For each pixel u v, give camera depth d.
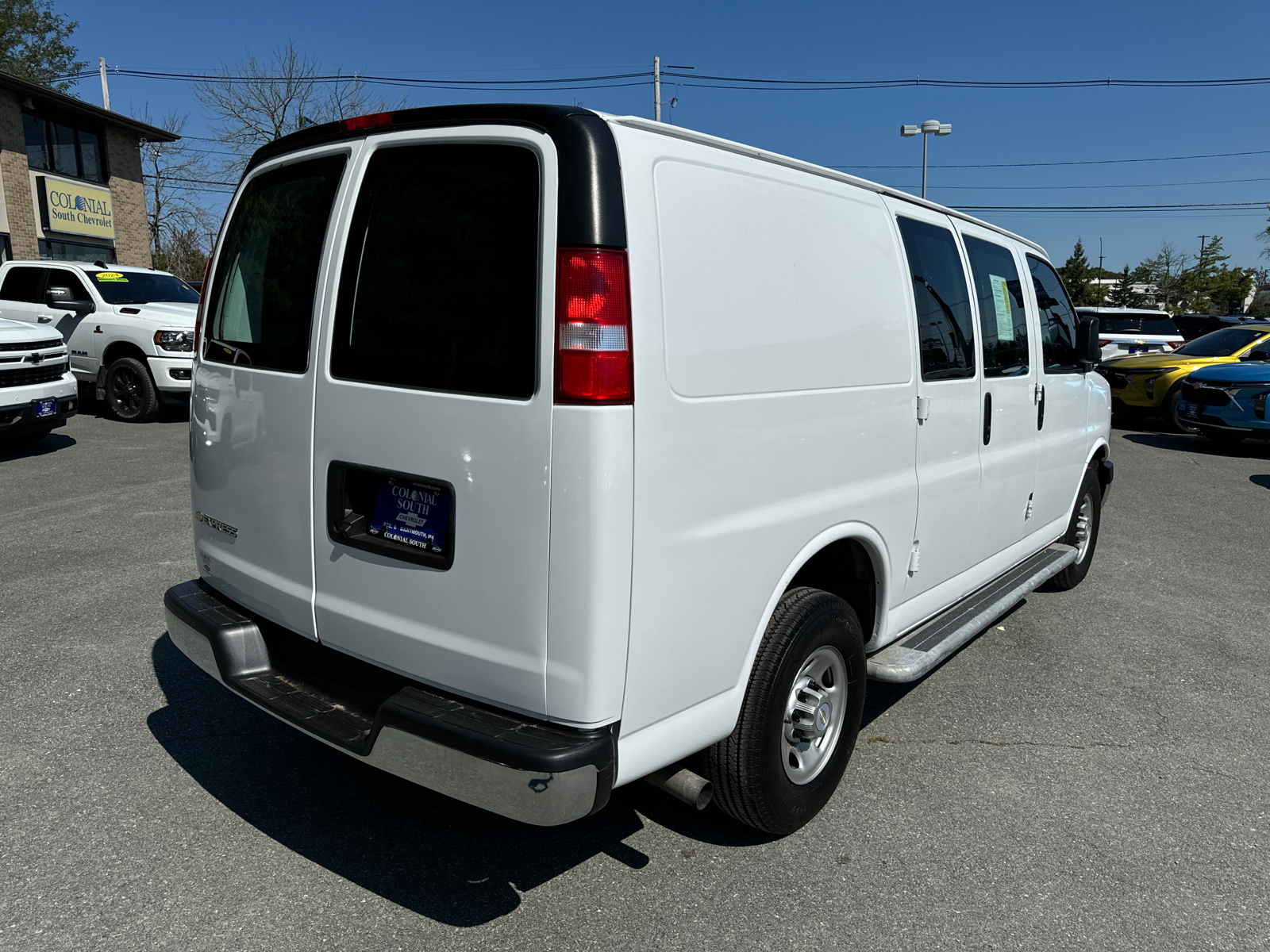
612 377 2.10
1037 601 5.65
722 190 2.46
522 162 2.21
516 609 2.22
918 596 3.60
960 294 3.73
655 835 2.99
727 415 2.41
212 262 3.16
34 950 2.37
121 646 4.38
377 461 2.45
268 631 2.93
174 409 12.80
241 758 3.41
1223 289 73.19
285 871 2.74
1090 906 2.69
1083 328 4.88
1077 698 4.21
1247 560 6.64
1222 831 3.12
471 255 2.28
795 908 2.63
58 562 5.60
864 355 3.01
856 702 3.13
